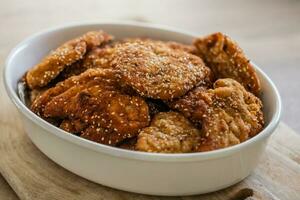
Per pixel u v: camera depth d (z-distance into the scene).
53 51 0.63
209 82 0.60
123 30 0.70
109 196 0.54
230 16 0.94
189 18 0.92
